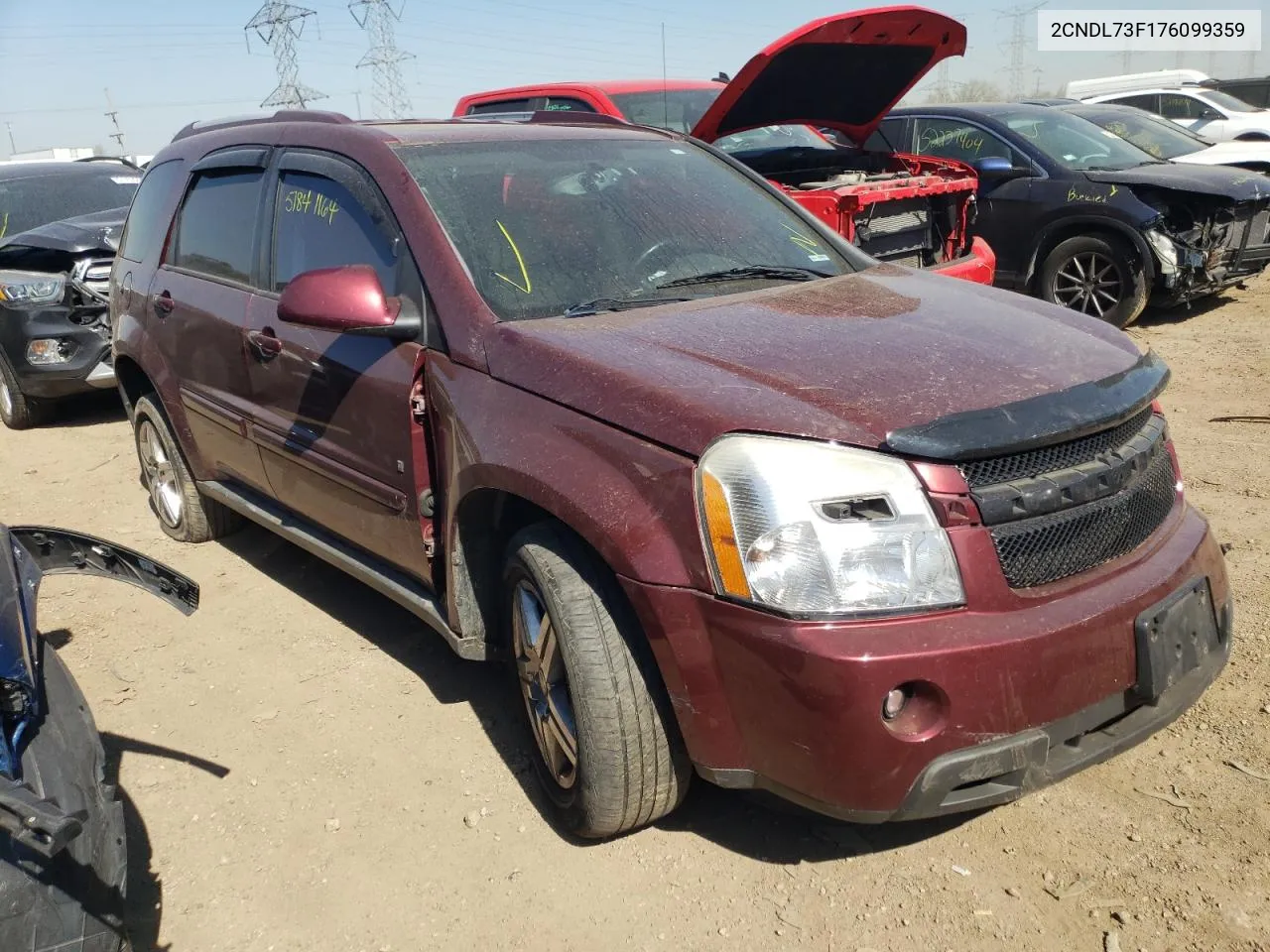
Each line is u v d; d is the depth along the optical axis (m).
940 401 2.34
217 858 2.89
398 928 2.58
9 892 1.81
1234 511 4.50
